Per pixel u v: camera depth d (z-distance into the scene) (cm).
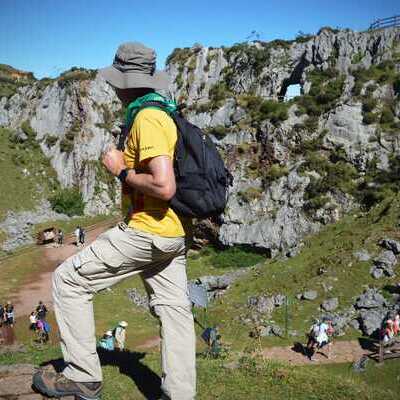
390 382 2009
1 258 4956
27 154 7406
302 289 3247
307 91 5831
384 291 3009
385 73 5375
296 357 2347
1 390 558
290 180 5084
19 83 9694
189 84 7331
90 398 504
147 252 459
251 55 6812
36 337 2741
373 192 4638
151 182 421
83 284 475
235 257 4981
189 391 490
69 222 6438
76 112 7488
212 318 3020
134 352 810
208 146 455
